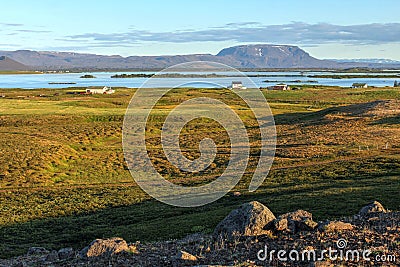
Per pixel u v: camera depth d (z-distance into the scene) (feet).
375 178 131.34
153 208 114.93
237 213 53.57
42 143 218.79
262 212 52.06
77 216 115.75
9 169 176.76
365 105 309.63
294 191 119.75
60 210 121.90
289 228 51.24
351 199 95.04
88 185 159.02
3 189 153.38
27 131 253.44
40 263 52.70
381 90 495.41
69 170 183.11
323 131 240.53
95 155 206.90
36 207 126.41
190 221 91.04
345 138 212.43
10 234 97.55
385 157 161.58
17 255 77.51
